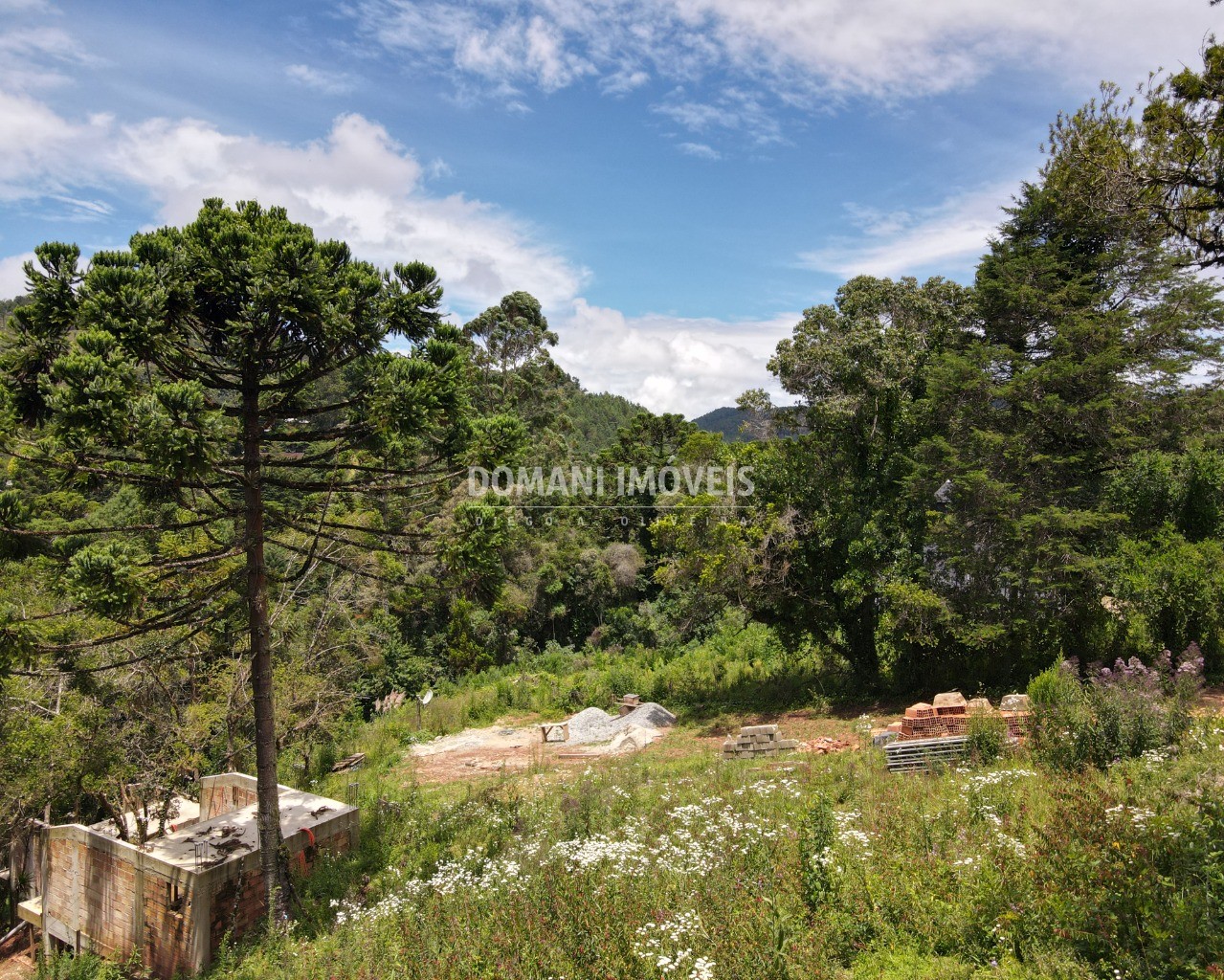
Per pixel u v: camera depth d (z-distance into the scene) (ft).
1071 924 17.13
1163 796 23.75
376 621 91.40
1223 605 50.31
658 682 74.02
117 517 89.04
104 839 34.17
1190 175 23.02
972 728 37.32
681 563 64.69
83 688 42.52
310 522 37.60
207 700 52.06
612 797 35.47
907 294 59.67
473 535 34.73
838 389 60.34
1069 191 25.79
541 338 147.64
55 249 30.01
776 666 74.33
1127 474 59.52
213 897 30.73
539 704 74.33
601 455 148.87
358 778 53.88
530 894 23.00
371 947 23.88
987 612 51.11
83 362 26.53
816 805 26.14
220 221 33.30
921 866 21.40
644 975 17.61
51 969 31.22
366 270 34.99
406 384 31.65
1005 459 52.95
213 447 28.91
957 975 16.80
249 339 32.22
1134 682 34.86
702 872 22.80
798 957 17.39
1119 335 53.72
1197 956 14.75
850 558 58.08
